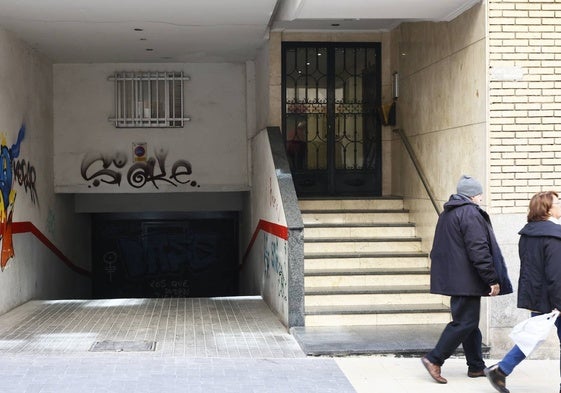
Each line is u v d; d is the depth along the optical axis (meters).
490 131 8.71
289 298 9.68
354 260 10.97
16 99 12.27
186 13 10.77
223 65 15.43
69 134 15.20
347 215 12.09
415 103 11.80
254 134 15.20
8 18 10.95
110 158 15.30
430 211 10.98
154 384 7.20
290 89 13.46
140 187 15.35
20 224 12.30
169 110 15.38
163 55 14.32
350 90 13.55
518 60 8.74
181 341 9.16
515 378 7.77
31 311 11.39
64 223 15.83
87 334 9.57
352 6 9.32
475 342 7.64
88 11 10.59
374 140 13.59
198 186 15.45
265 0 10.08
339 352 8.43
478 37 8.97
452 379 7.63
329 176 13.56
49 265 14.31
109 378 7.38
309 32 13.36
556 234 6.73
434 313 9.91
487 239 7.34
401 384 7.42
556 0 8.76
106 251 19.05
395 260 11.04
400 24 12.73
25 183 12.73
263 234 12.66
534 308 6.86
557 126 8.76
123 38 12.56
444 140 10.29
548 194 6.98
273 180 11.32
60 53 13.94
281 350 8.72
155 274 19.14
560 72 8.76
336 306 10.12
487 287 7.34
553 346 8.65
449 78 10.05
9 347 8.80
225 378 7.46
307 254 11.02
